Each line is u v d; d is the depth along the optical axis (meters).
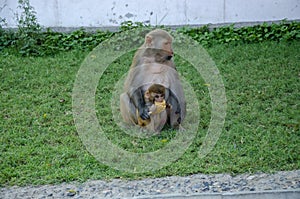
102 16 13.28
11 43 12.52
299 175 7.31
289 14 13.38
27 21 12.43
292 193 6.79
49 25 13.33
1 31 12.71
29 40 12.25
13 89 10.41
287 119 8.98
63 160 7.90
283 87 10.20
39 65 11.53
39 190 7.18
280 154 7.86
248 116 9.09
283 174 7.37
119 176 7.47
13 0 13.10
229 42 12.54
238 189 6.97
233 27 13.02
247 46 12.29
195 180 7.29
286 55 11.71
